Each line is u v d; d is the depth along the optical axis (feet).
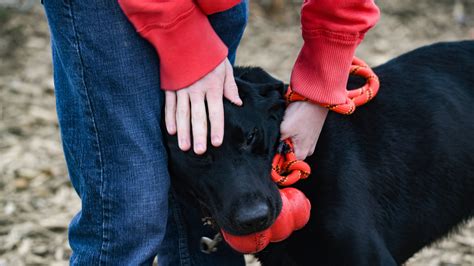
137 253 8.27
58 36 7.91
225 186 8.50
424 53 10.87
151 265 8.67
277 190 8.82
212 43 8.13
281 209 8.67
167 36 7.88
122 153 8.05
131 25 7.92
